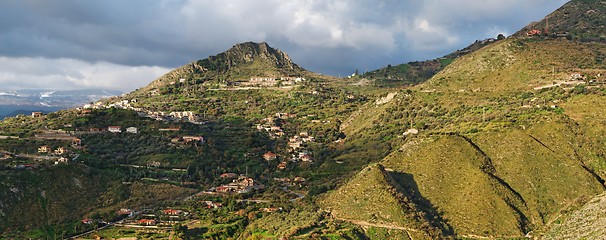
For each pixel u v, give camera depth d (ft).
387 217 619.67
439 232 593.01
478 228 611.88
